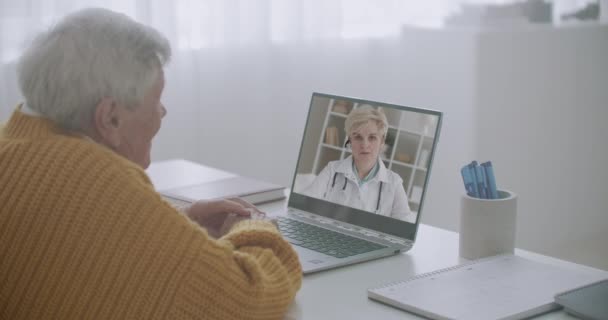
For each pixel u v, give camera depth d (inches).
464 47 133.5
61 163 40.7
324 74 131.9
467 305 41.7
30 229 40.5
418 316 41.7
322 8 129.1
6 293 41.1
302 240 54.3
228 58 124.3
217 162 128.0
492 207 49.9
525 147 133.5
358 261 50.8
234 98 126.6
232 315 40.4
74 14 42.6
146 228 39.6
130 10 112.7
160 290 39.4
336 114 58.8
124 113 42.8
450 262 51.1
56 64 40.9
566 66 130.1
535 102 131.6
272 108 130.3
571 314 41.4
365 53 133.3
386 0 132.1
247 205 55.2
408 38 134.4
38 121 42.7
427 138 53.7
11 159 41.8
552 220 134.3
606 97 130.6
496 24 131.6
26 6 104.8
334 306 43.8
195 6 119.7
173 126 121.5
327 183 58.9
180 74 119.7
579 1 129.5
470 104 134.9
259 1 124.7
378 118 56.2
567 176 133.4
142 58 42.2
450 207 137.3
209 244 40.6
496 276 46.2
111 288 39.5
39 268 40.3
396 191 54.9
